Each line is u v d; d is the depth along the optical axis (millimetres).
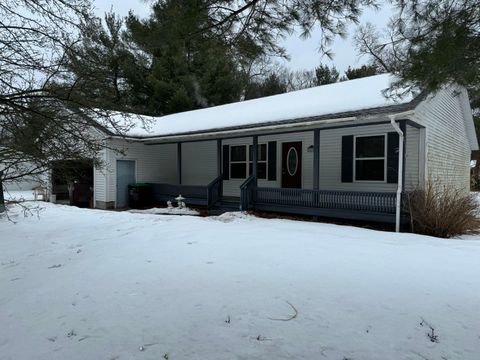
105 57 5797
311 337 2711
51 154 5859
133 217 9719
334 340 2664
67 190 15891
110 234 7184
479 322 2951
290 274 4195
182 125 13516
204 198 11922
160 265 4652
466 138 14727
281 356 2469
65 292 3840
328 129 9945
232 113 13023
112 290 3797
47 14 4641
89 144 6102
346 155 10586
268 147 12523
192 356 2492
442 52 3041
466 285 3832
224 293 3596
